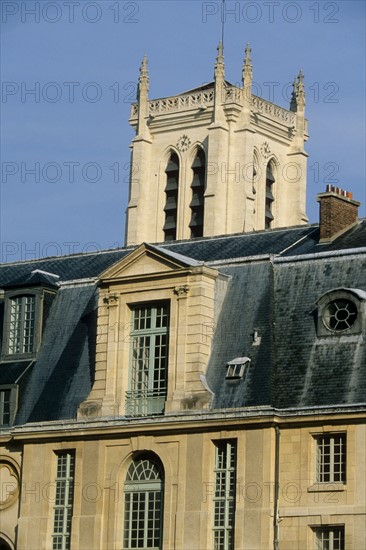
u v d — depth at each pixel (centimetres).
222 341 8006
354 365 7594
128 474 8050
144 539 7919
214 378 7919
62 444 8225
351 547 7394
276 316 7956
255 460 7638
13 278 9419
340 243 8338
